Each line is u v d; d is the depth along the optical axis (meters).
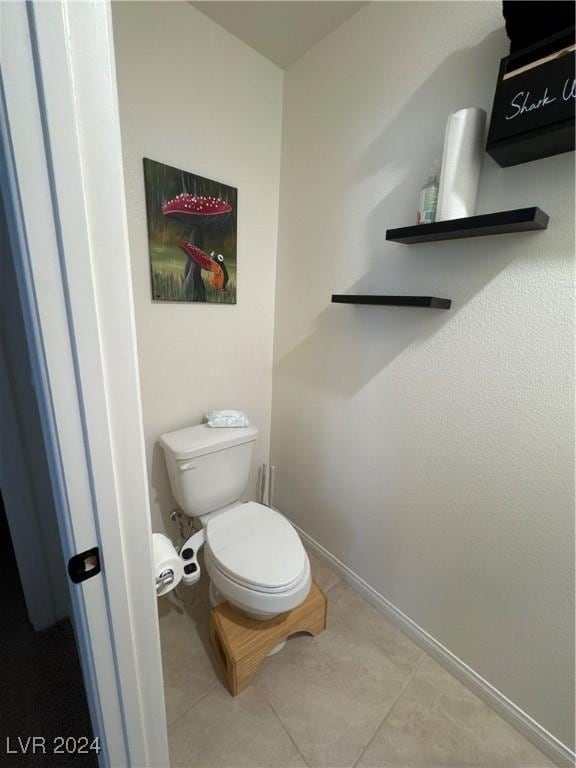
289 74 1.48
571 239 0.82
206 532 1.28
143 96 1.16
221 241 1.46
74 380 0.43
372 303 1.14
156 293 1.32
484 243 0.97
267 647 1.17
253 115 1.45
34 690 1.14
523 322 0.92
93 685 0.58
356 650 1.31
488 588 1.10
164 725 0.71
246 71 1.39
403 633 1.38
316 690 1.17
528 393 0.94
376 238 1.24
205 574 1.63
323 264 1.46
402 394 1.24
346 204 1.33
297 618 1.26
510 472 1.00
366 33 1.17
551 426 0.91
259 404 1.82
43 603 1.32
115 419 0.48
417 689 1.19
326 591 1.57
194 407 1.56
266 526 1.30
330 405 1.53
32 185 0.36
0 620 1.37
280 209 1.62
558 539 0.93
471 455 1.08
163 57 1.18
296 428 1.74
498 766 1.00
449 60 0.98
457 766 0.99
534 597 1.00
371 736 1.05
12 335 0.99
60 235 0.38
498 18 0.88
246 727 1.06
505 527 1.03
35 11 0.33
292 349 1.68
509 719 1.09
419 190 1.09
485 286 0.98
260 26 1.28
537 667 1.02
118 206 0.42
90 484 0.47
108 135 0.40
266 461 1.95
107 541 0.51
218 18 1.25
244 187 1.49
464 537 1.13
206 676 1.20
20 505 1.20
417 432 1.21
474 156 0.91
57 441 0.43
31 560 1.26
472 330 1.03
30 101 0.34
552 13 0.72
